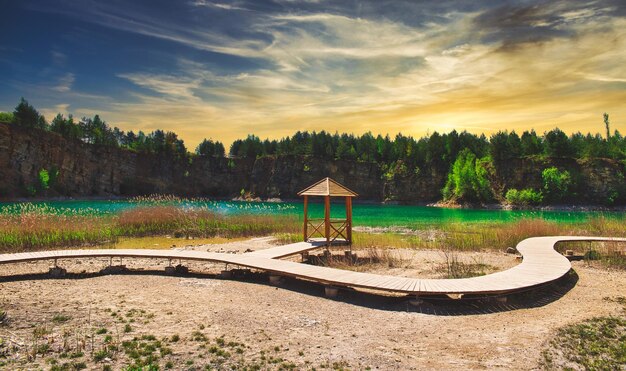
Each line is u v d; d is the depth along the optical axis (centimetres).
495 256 1827
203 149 13538
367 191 11650
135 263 1580
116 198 10600
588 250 1894
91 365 629
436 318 908
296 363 655
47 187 8850
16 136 8594
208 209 2939
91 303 980
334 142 13300
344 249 2031
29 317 848
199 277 1341
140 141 13100
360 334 799
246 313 928
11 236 1842
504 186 9162
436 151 11119
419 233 2870
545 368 642
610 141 10219
